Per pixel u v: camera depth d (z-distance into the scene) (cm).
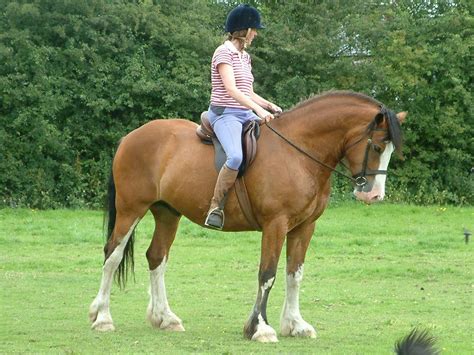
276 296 1162
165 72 2466
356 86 2573
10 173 2302
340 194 2447
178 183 882
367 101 859
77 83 2392
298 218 851
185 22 2512
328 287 1227
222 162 862
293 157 849
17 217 2094
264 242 848
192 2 2650
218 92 868
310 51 2527
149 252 920
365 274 1345
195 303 1083
